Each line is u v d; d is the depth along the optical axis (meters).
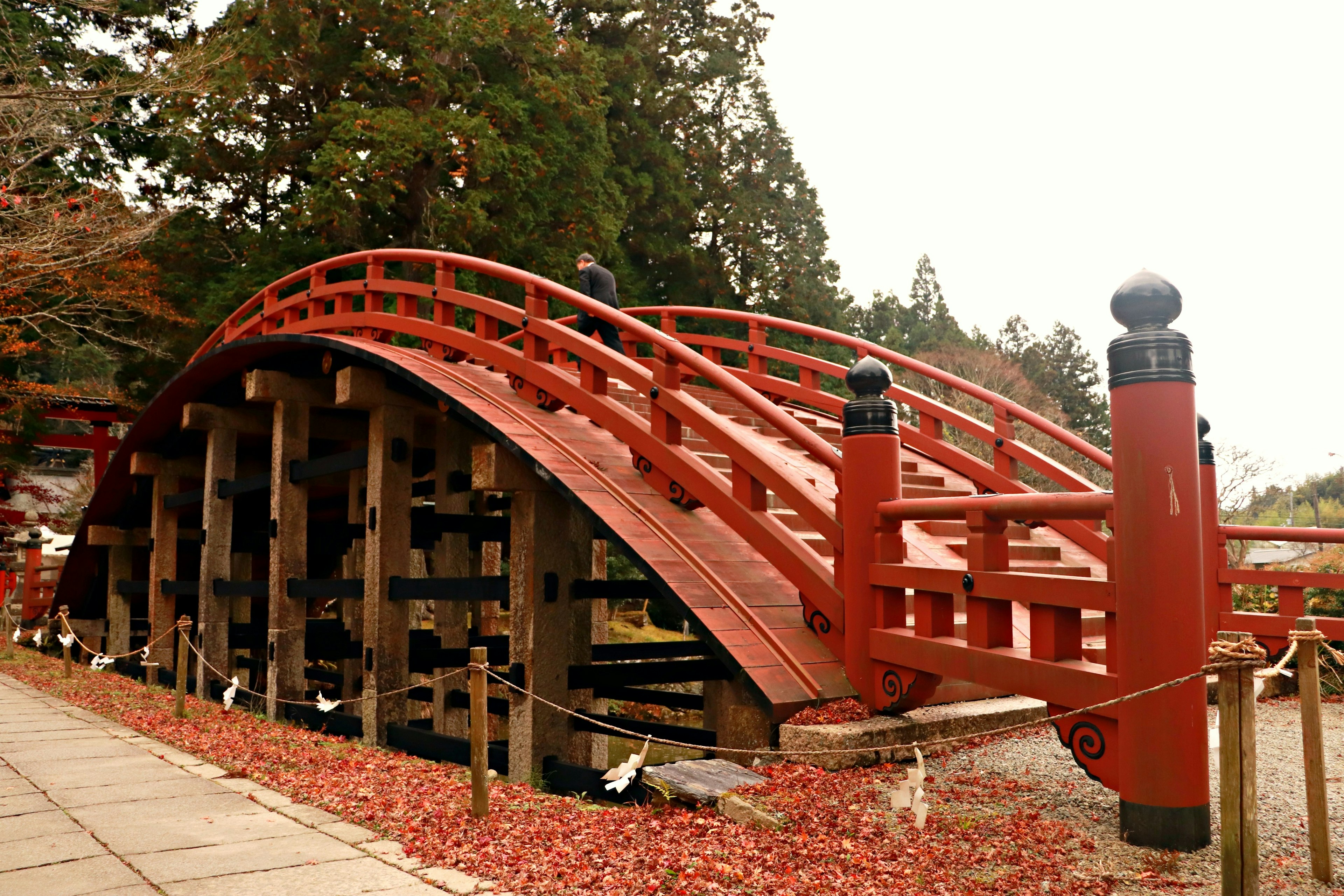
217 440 12.70
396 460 9.23
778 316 35.22
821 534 6.11
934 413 10.55
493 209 22.95
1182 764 3.79
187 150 23.41
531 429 7.66
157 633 14.55
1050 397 58.62
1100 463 8.65
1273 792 4.64
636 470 7.47
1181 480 3.88
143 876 4.21
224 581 12.48
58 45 22.75
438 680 7.57
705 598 6.12
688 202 31.72
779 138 36.38
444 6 22.30
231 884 4.07
